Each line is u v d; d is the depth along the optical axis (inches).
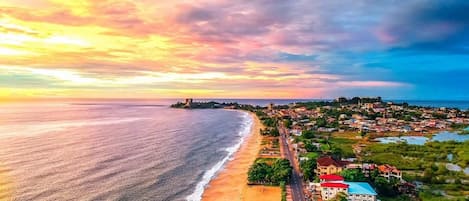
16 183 5516.7
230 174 6658.5
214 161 7810.0
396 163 7524.6
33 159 7170.3
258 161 7583.7
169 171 6732.3
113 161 7332.7
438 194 5369.1
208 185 5905.5
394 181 5561.0
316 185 5374.0
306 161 6825.8
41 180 5733.3
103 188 5477.4
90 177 6043.3
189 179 6245.1
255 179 5935.0
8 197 4877.0
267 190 5600.4
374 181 5502.0
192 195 5369.1
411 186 5462.6
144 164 7194.9
